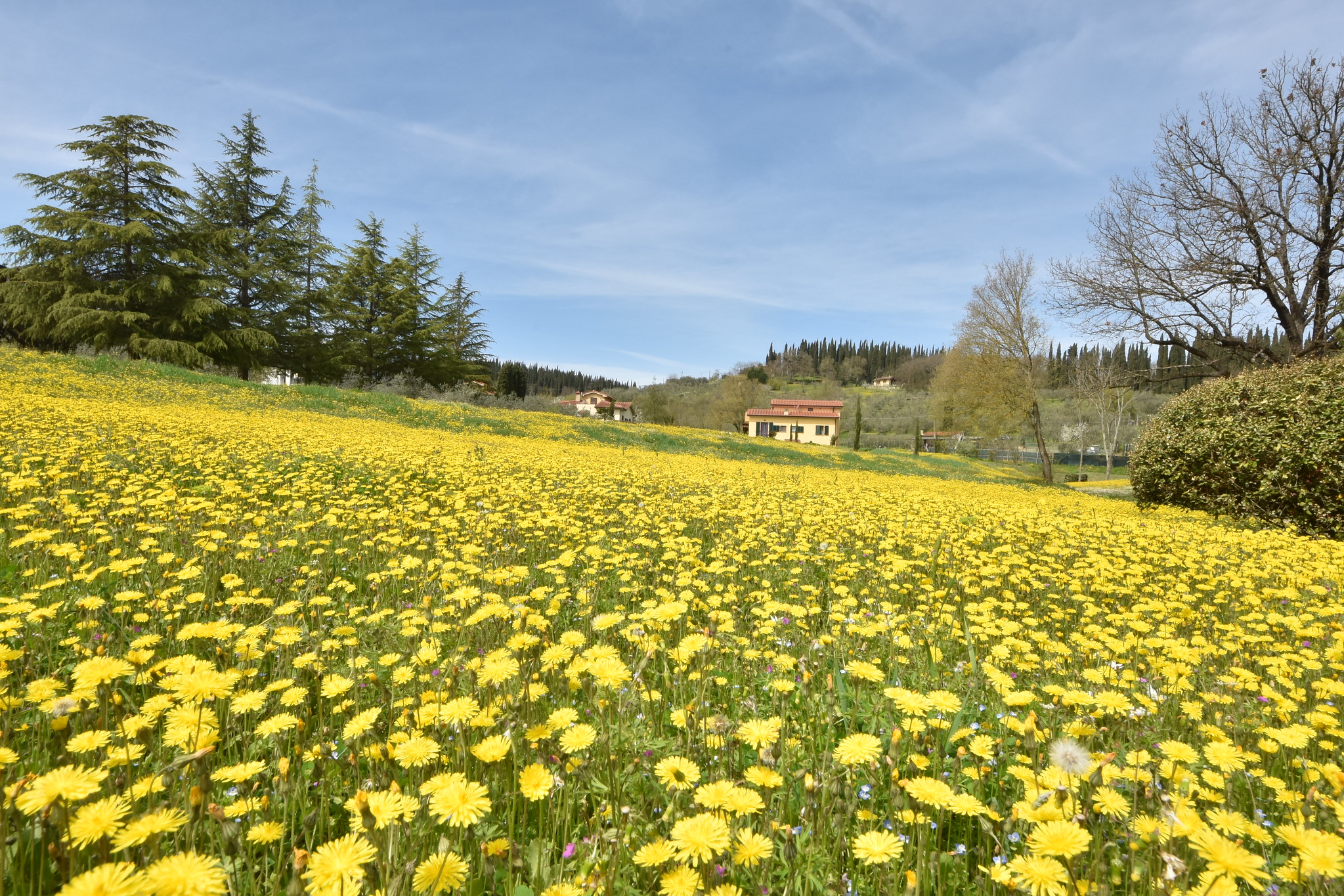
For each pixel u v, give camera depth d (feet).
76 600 10.20
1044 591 16.26
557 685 8.18
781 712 8.20
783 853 5.34
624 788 6.47
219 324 105.70
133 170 98.12
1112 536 24.99
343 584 13.05
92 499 18.35
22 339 101.35
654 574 15.81
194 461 25.81
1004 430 119.14
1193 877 4.79
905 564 15.49
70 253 91.86
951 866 5.66
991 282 106.32
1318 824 5.69
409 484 27.35
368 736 6.96
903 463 107.24
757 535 20.44
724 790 5.08
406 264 146.61
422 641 9.62
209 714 5.79
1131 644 10.53
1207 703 8.50
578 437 82.89
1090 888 4.50
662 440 91.35
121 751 5.54
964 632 11.99
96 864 4.66
